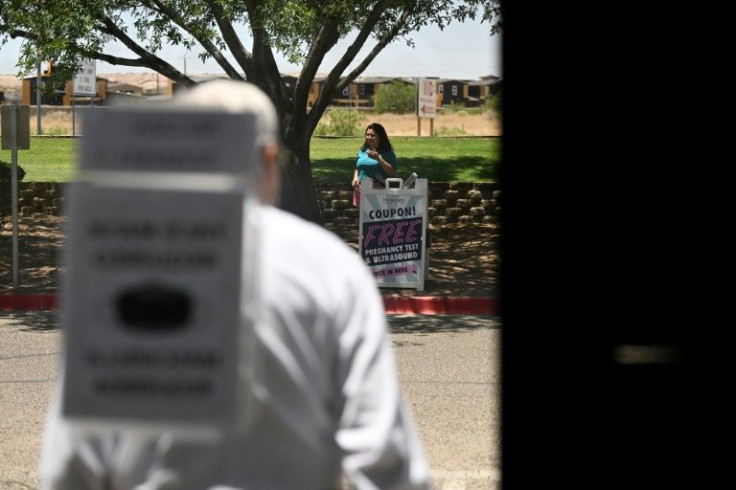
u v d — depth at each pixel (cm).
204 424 186
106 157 189
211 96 208
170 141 189
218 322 185
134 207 186
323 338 208
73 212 186
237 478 201
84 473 209
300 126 1736
